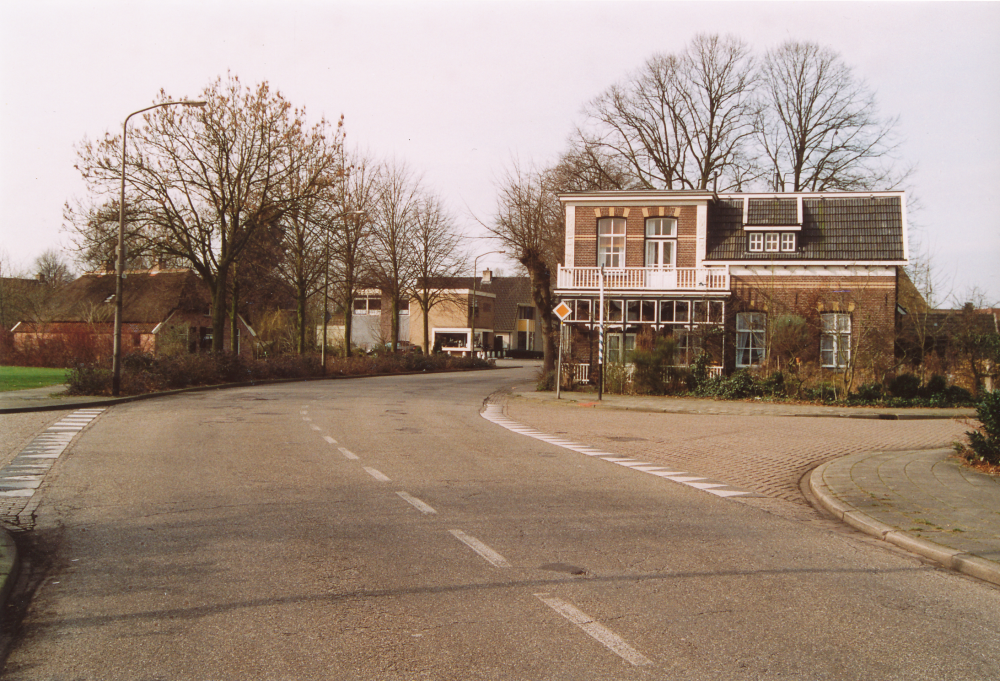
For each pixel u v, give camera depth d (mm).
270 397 23984
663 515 8008
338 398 24047
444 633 4465
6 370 36719
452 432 15391
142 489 8758
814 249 28922
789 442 14836
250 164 31109
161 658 4082
